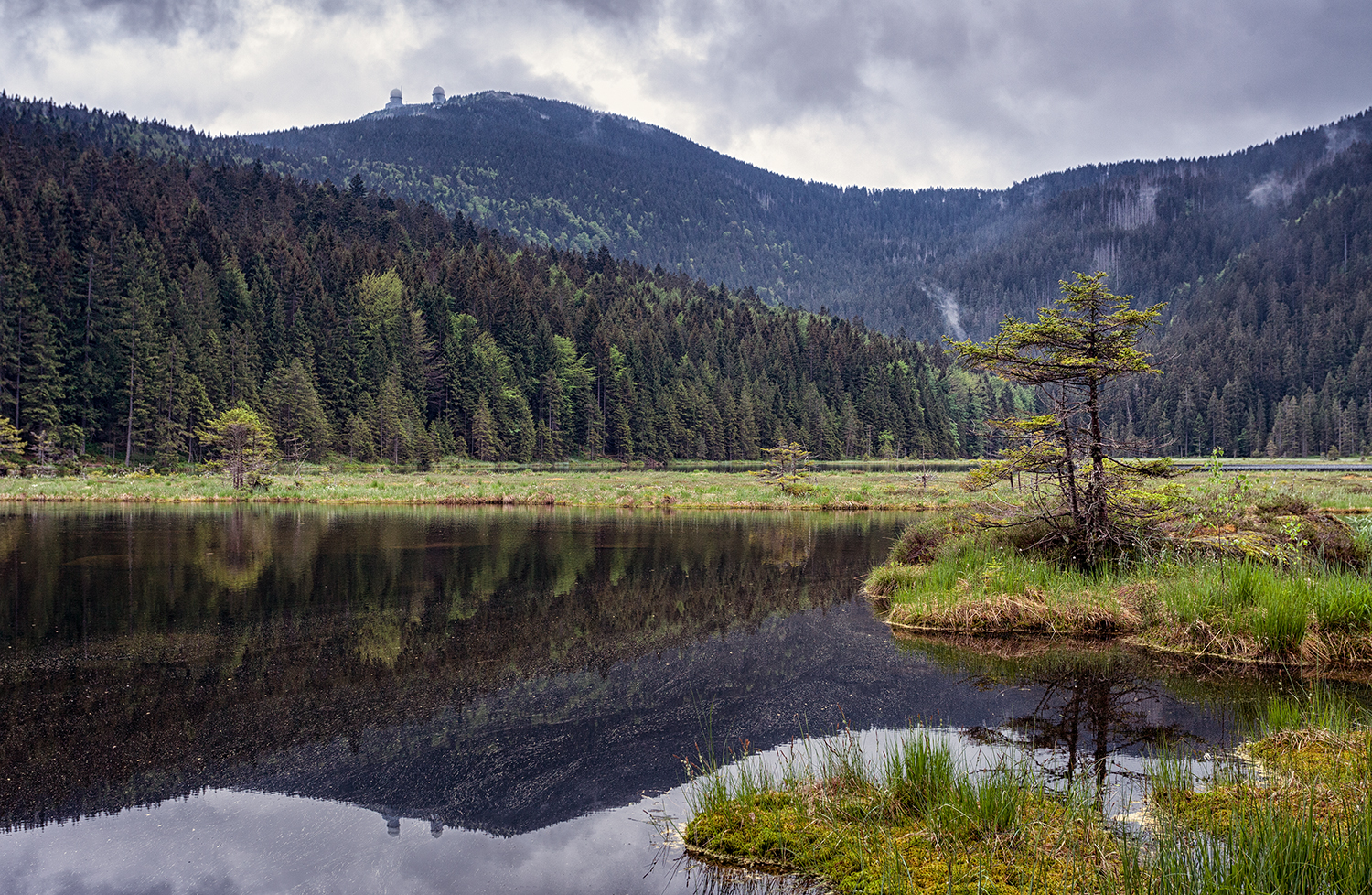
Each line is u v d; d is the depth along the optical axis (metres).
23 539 18.20
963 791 4.10
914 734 5.54
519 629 9.24
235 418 50.62
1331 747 4.79
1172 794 4.18
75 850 3.90
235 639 8.64
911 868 3.47
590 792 4.63
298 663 7.64
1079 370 10.52
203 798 4.57
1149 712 5.93
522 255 148.00
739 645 8.43
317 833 4.09
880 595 11.55
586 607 10.65
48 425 55.59
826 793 4.30
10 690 6.69
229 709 6.21
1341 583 8.04
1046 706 6.16
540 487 41.84
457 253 131.88
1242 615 7.88
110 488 38.38
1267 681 6.79
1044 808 4.05
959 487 39.12
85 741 5.48
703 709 6.23
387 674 7.24
